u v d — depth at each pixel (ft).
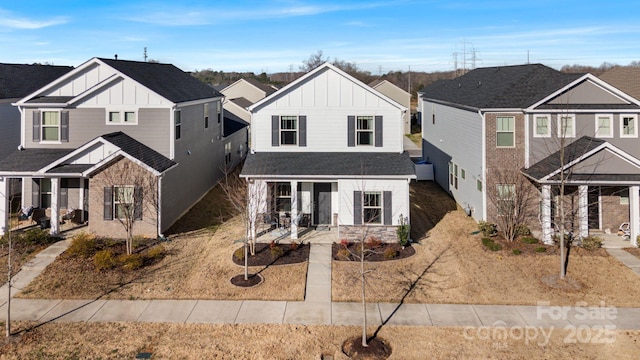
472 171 80.33
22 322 45.83
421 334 43.29
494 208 73.61
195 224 78.02
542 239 67.62
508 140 73.10
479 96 83.15
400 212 68.28
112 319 46.42
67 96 79.25
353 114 76.28
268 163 72.23
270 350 40.70
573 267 58.75
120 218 68.95
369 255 63.10
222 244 68.18
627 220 72.23
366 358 39.34
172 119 77.25
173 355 39.99
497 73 94.89
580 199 66.39
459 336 42.86
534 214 72.18
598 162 65.16
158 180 69.67
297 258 62.18
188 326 44.98
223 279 55.98
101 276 56.44
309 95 76.33
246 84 203.72
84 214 77.15
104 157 70.69
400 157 74.38
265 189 71.10
